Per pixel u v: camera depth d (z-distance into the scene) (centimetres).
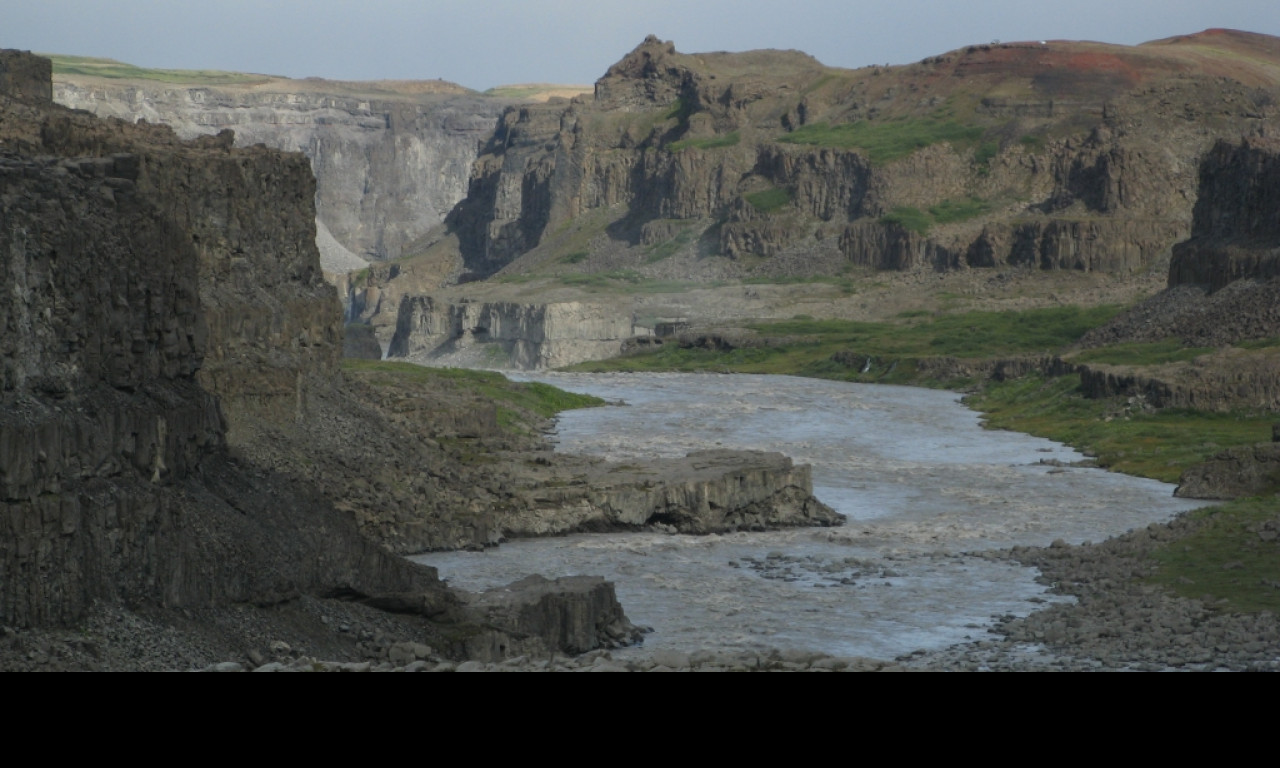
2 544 4722
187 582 5488
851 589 8612
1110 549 9531
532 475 10912
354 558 6525
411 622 6262
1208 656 6788
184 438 6041
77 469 5100
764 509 10894
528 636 6462
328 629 5916
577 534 10131
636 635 7262
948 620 7838
